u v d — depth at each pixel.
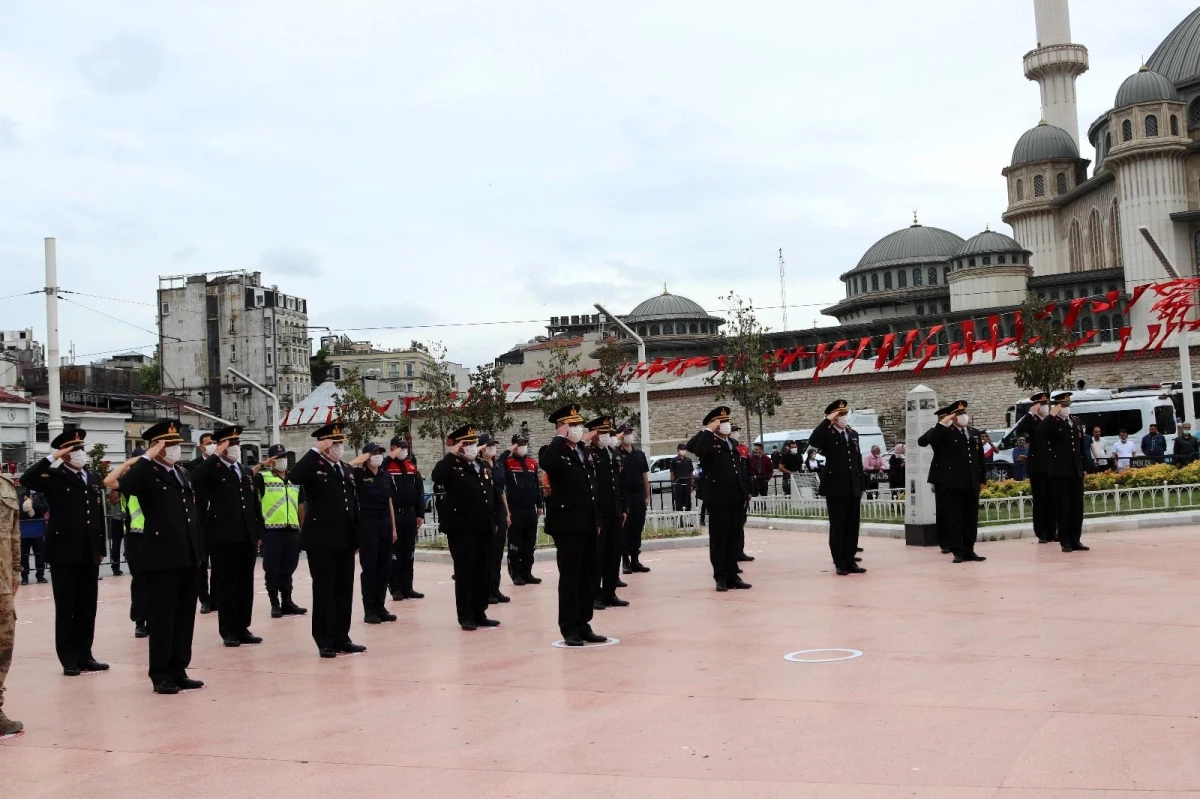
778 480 37.22
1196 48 77.81
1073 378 54.59
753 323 53.72
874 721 7.77
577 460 12.04
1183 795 5.93
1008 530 21.41
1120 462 35.19
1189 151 72.44
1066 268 89.19
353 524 12.26
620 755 7.26
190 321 94.44
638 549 19.45
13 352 92.75
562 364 58.59
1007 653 9.99
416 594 17.75
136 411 65.81
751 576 17.48
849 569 16.97
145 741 8.42
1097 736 7.11
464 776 6.97
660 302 95.12
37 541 24.12
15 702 10.37
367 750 7.75
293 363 102.19
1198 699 7.99
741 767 6.84
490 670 10.61
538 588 18.17
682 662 10.40
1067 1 94.81
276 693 10.09
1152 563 16.25
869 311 88.38
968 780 6.34
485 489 13.65
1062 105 94.31
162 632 10.41
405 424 55.53
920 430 20.88
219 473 13.50
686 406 60.88
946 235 90.50
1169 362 52.50
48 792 7.14
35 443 48.78
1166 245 71.69
